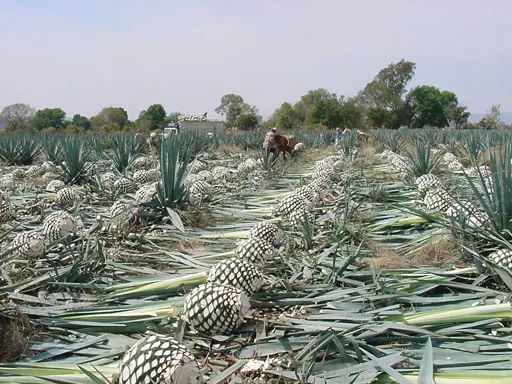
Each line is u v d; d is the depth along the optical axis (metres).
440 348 3.39
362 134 26.31
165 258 5.65
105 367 3.26
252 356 3.37
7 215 7.31
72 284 4.54
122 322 3.88
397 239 6.24
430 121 85.81
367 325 3.54
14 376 3.15
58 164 15.17
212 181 11.20
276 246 5.61
